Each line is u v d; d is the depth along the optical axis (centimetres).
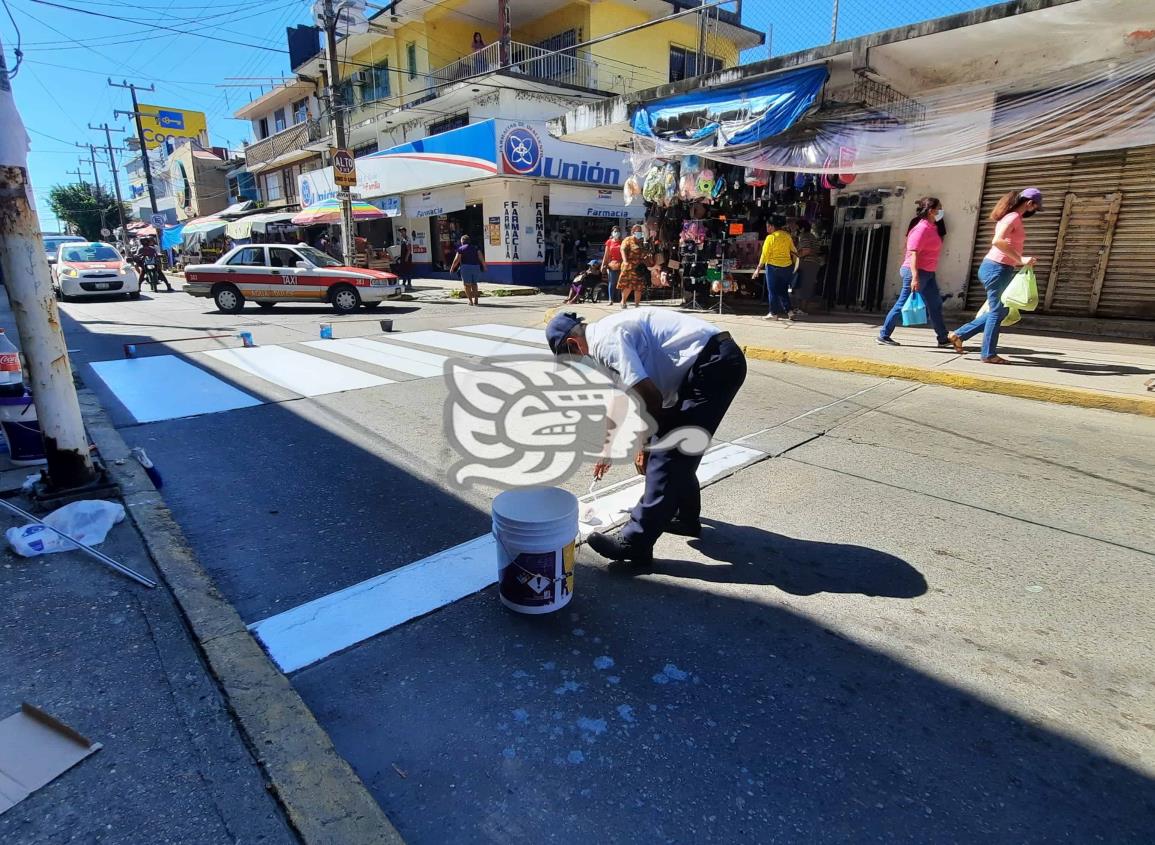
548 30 2428
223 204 4372
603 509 382
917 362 701
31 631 255
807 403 605
